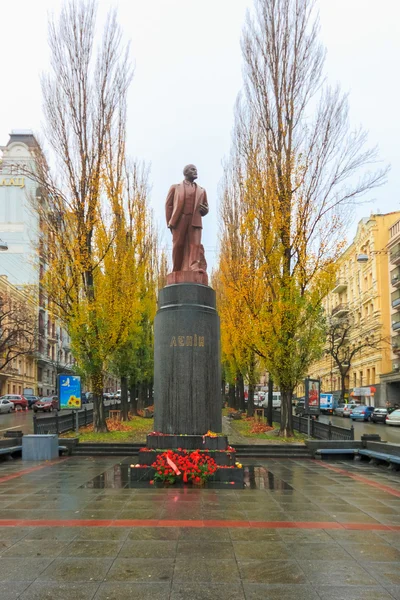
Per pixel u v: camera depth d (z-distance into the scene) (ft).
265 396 153.48
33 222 174.70
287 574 14.89
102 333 63.77
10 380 169.48
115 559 16.05
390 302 159.63
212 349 36.78
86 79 66.44
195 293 37.50
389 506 24.73
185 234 40.45
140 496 26.50
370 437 50.19
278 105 66.28
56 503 24.58
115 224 66.33
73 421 68.85
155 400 36.70
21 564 15.60
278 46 66.95
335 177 86.58
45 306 69.41
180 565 15.53
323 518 21.88
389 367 157.38
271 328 64.23
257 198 67.15
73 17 66.44
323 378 219.82
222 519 21.43
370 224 168.45
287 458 49.90
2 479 32.83
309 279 64.08
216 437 34.35
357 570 15.26
